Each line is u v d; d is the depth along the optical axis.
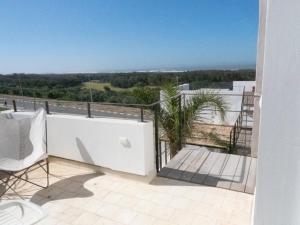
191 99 4.51
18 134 3.26
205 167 3.51
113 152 3.25
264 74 1.01
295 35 0.94
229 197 2.78
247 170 3.39
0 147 3.06
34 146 3.20
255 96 3.71
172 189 2.98
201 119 4.73
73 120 3.48
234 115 7.39
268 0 0.96
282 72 0.99
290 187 1.07
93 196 2.89
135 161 3.11
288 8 0.93
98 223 2.42
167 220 2.43
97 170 3.49
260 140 1.07
